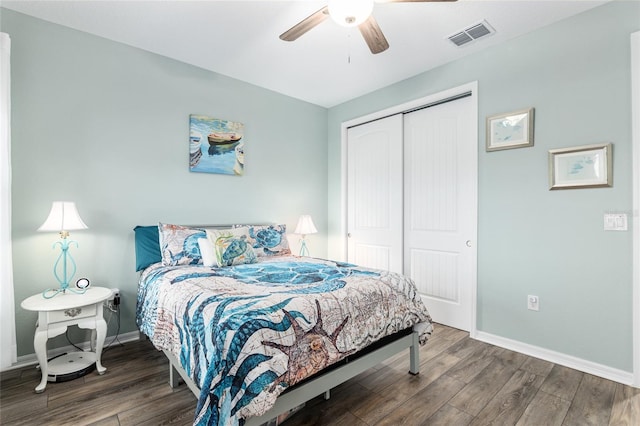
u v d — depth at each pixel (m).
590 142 2.12
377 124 3.66
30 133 2.22
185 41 2.58
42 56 2.27
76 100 2.40
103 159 2.52
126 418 1.62
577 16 2.18
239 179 3.36
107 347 2.49
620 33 2.01
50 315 1.92
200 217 3.07
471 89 2.75
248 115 3.42
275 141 3.67
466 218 2.88
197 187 3.05
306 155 3.99
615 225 2.03
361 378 2.04
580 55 2.16
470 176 2.77
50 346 2.33
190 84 2.99
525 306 2.43
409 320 2.02
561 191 2.25
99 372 2.07
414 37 2.48
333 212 4.18
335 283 1.90
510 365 2.22
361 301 1.78
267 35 2.49
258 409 1.21
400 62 2.91
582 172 2.15
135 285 2.67
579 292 2.18
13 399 1.78
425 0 1.59
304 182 3.97
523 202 2.44
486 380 2.01
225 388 1.18
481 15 2.20
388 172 3.54
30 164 2.22
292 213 3.85
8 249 2.00
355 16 1.59
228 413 1.15
